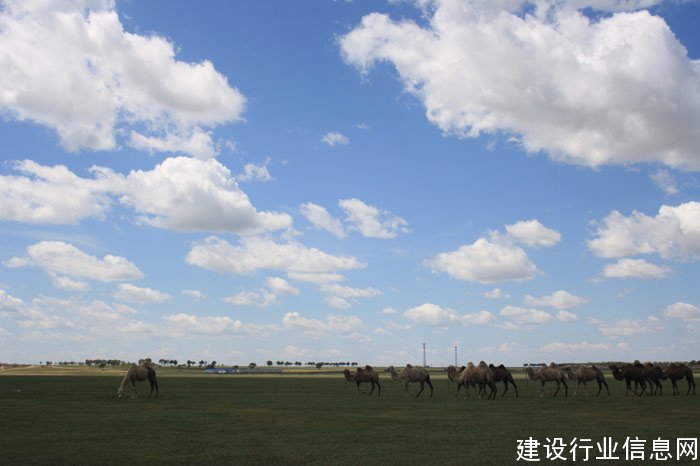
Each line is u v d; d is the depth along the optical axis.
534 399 43.56
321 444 20.89
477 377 43.12
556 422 27.48
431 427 25.61
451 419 28.92
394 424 26.70
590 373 48.16
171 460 17.88
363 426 25.97
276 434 23.38
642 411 33.16
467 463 17.62
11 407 35.16
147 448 19.97
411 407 36.16
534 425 26.28
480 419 28.88
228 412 32.50
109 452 19.20
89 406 36.19
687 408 35.19
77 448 19.94
